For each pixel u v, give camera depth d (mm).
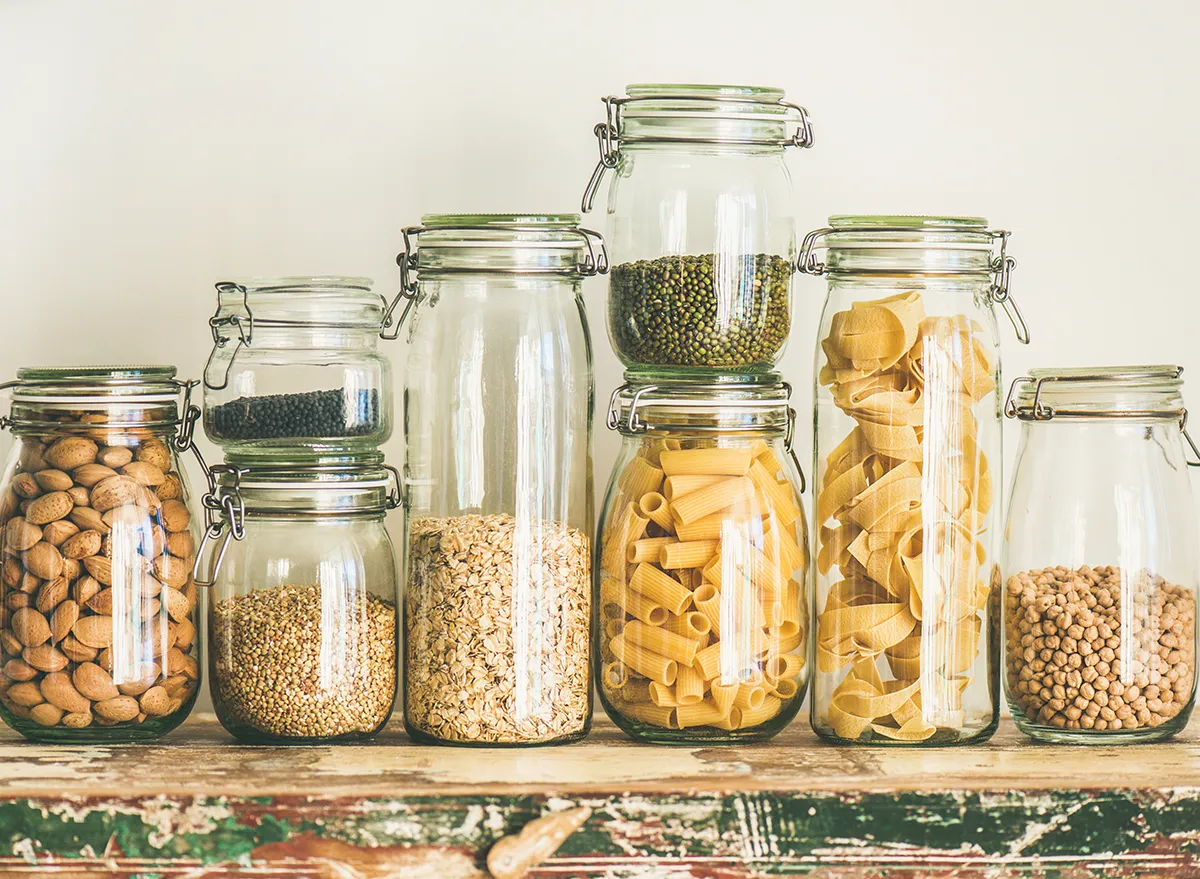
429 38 1297
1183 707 1133
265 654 1092
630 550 1094
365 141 1296
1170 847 1002
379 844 963
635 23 1305
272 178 1293
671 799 976
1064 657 1108
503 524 1100
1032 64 1328
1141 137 1332
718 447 1096
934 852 990
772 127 1112
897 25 1321
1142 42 1331
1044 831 994
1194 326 1340
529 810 969
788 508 1116
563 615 1100
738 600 1076
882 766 1037
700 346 1073
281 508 1105
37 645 1069
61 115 1280
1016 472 1205
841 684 1110
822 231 1143
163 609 1097
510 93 1300
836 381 1113
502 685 1081
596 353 1312
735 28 1312
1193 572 1158
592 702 1143
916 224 1089
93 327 1288
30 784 972
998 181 1331
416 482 1143
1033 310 1335
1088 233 1334
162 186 1288
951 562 1096
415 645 1109
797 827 982
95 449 1085
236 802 959
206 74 1287
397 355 1310
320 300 1101
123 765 1029
